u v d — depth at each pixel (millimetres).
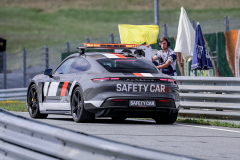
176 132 23953
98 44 31578
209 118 33094
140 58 29797
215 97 32500
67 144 11891
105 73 26812
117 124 27219
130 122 29469
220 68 56844
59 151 12000
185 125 28094
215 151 18297
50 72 30734
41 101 31688
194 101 33625
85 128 24359
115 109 26156
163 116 27984
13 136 14281
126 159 10227
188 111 33875
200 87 33406
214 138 22047
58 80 30125
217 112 32469
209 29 57281
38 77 32844
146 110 26625
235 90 31812
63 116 35500
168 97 27078
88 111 26797
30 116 33438
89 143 10953
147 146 18891
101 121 29422
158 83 27047
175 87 27766
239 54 53719
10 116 14383
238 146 19750
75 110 28062
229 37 55000
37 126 12930
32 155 13305
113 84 26266
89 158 11039
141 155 9859
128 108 26219
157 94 26797
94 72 27250
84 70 28344
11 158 14672
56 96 30000
